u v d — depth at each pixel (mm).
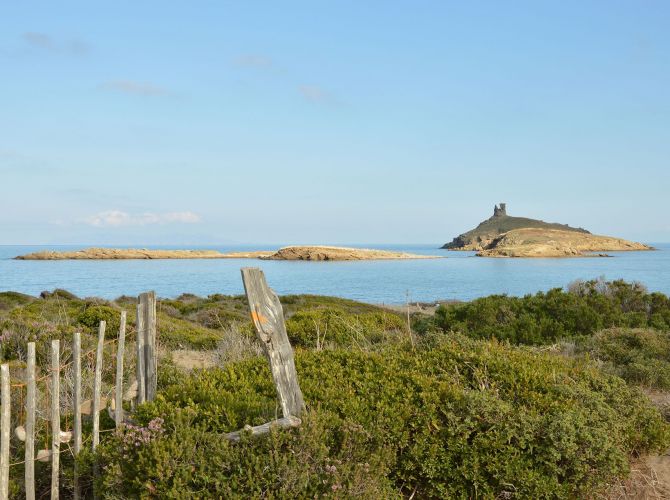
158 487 3986
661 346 10633
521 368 6316
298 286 69625
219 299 33844
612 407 6137
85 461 4527
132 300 29594
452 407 5145
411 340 7648
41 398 6438
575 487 4957
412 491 5008
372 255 176375
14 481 4660
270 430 4242
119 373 4984
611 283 18094
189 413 4695
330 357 6844
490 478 4906
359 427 4539
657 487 5496
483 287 67500
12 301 26062
